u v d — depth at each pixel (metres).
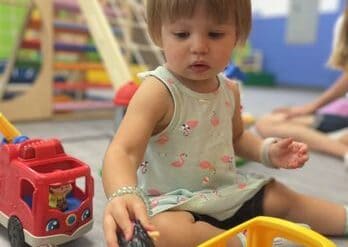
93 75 2.24
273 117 1.60
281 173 1.20
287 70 4.36
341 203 0.95
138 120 0.64
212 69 0.65
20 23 1.96
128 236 0.47
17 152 0.70
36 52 1.92
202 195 0.68
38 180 0.64
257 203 0.73
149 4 0.65
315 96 3.51
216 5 0.61
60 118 1.92
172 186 0.70
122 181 0.55
